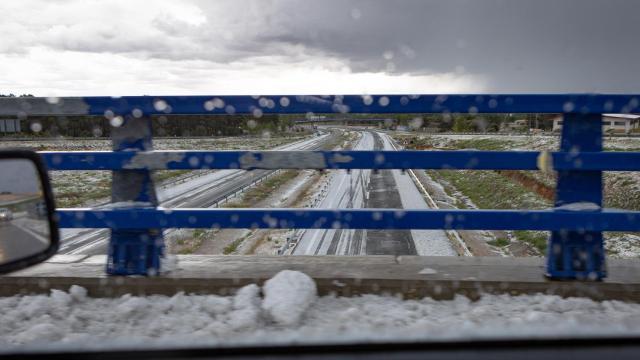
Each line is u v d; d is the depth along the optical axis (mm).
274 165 3379
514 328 2170
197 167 3416
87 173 34469
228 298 3230
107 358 2168
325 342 2135
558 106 3291
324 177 31031
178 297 3262
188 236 14672
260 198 23250
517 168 3316
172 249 13000
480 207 21625
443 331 2162
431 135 74188
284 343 2143
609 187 18547
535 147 31750
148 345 2182
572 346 2084
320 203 21719
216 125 62281
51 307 3143
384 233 14492
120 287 3398
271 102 3375
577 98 3275
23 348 2201
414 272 3473
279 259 3826
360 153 3355
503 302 3199
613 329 2129
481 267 3598
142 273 3479
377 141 71812
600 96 3258
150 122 3570
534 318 2871
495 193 22812
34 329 2791
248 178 30438
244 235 14945
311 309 3127
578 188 3455
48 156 3424
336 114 3645
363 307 3170
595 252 3400
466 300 3273
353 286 3342
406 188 25922
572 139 3422
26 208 2635
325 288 3354
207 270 3553
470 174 29453
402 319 2936
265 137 73875
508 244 13445
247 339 2188
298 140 71000
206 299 3211
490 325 2785
